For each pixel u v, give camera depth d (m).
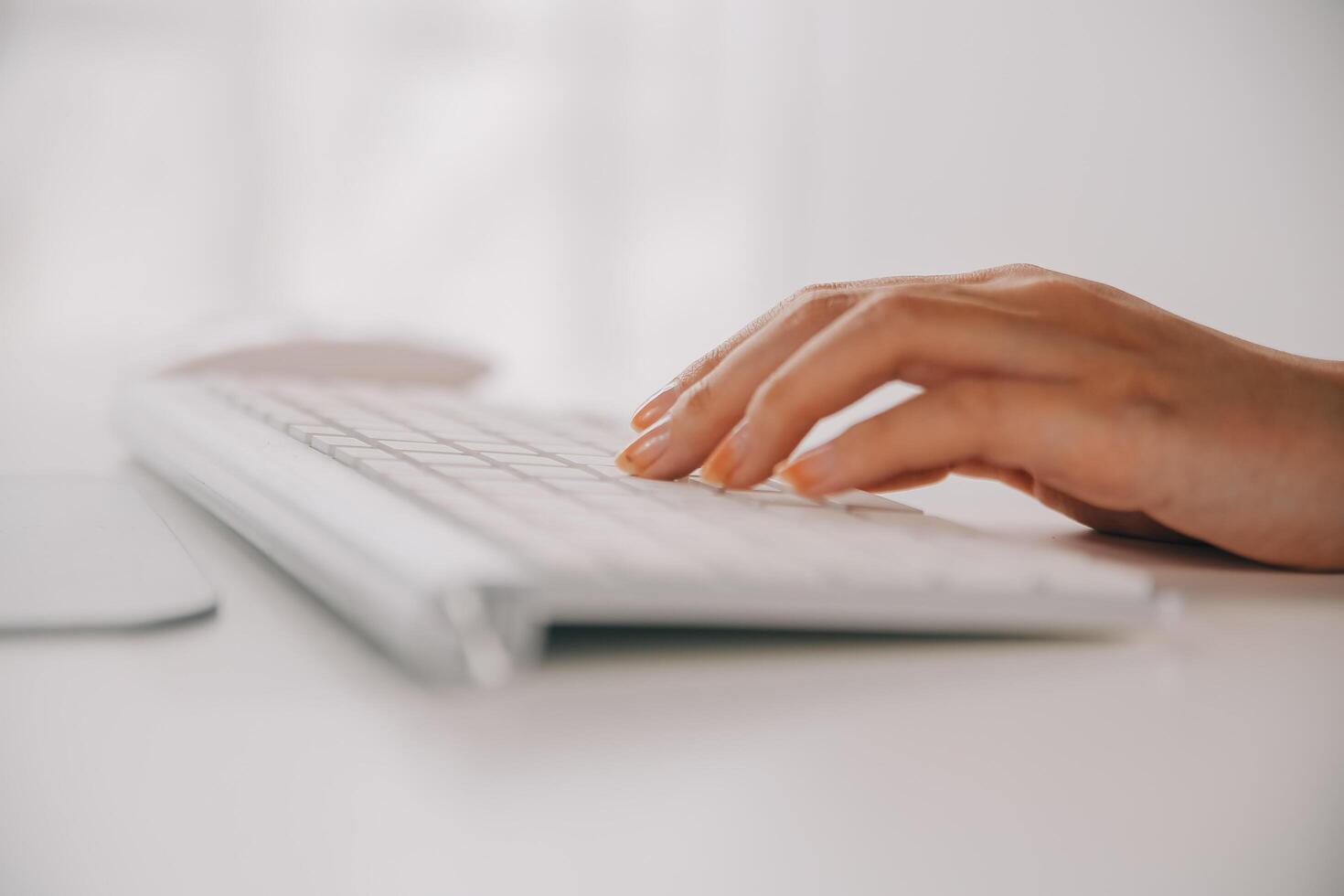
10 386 1.00
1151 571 0.43
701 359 0.52
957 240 2.55
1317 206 2.18
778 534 0.34
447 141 3.28
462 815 0.20
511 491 0.37
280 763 0.22
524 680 0.27
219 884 0.17
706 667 0.28
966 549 0.34
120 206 3.04
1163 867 0.19
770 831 0.20
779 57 3.28
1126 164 2.48
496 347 2.64
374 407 0.59
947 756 0.23
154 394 0.63
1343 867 0.19
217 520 0.46
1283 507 0.43
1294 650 0.32
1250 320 1.59
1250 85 2.40
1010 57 2.73
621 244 3.36
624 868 0.18
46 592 0.30
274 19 3.13
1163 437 0.43
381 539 0.29
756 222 3.25
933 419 0.42
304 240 3.19
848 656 0.30
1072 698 0.27
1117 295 0.52
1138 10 2.53
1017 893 0.18
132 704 0.24
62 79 2.98
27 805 0.20
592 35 3.38
